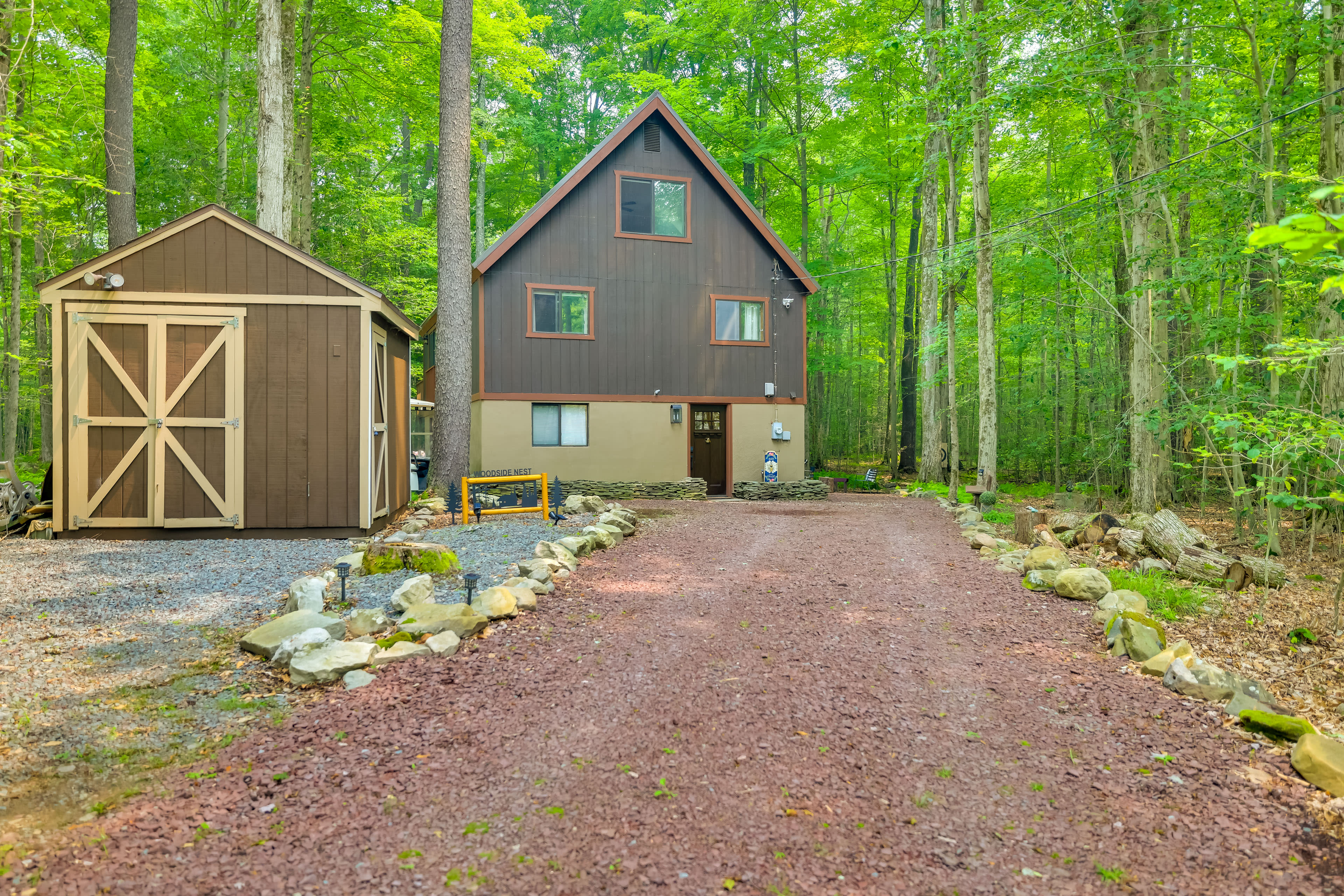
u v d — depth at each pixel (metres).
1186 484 15.56
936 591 7.39
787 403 19.06
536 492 11.12
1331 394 8.73
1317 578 8.34
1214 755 3.86
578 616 6.09
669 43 29.53
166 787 3.27
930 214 20.88
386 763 3.53
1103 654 5.48
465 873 2.71
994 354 15.95
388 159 31.06
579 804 3.21
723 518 12.84
